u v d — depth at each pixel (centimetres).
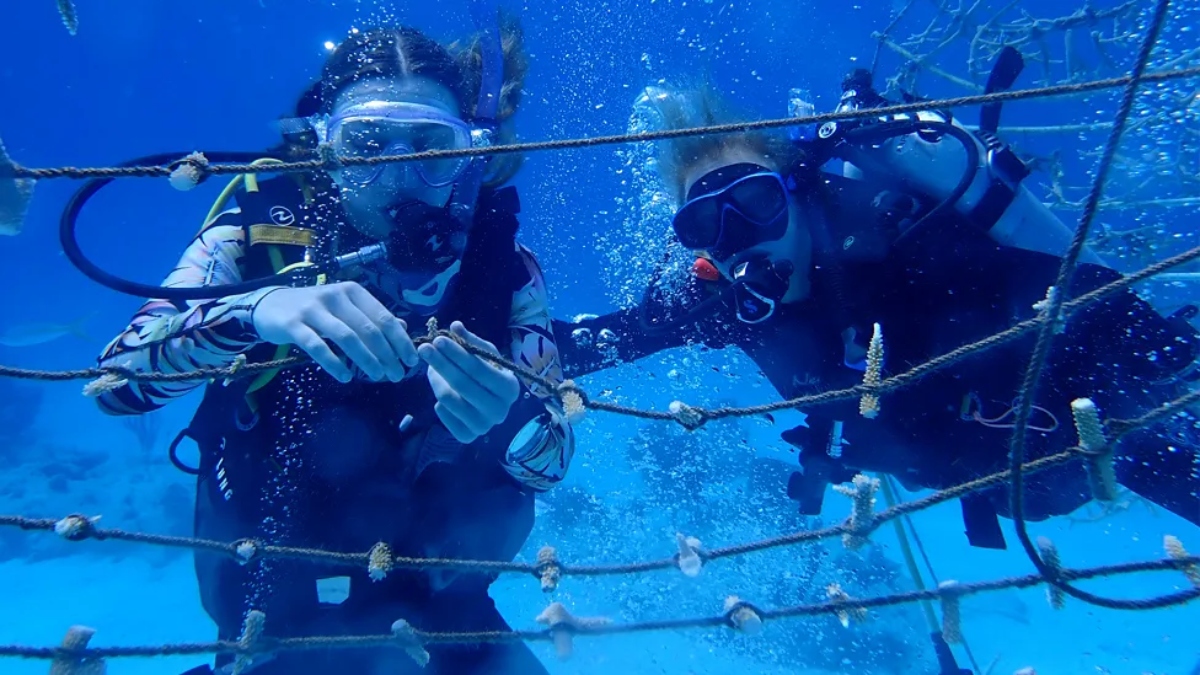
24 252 2734
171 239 2870
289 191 186
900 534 346
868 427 240
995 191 224
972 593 132
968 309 224
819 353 245
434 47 196
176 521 868
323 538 178
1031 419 219
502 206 204
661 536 542
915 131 236
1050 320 108
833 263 237
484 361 133
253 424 177
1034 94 113
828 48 1008
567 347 290
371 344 125
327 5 1959
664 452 619
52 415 1553
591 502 589
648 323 277
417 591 187
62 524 126
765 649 445
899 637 463
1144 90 335
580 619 152
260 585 178
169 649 138
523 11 708
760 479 584
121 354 151
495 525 191
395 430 179
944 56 698
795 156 248
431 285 182
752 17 793
